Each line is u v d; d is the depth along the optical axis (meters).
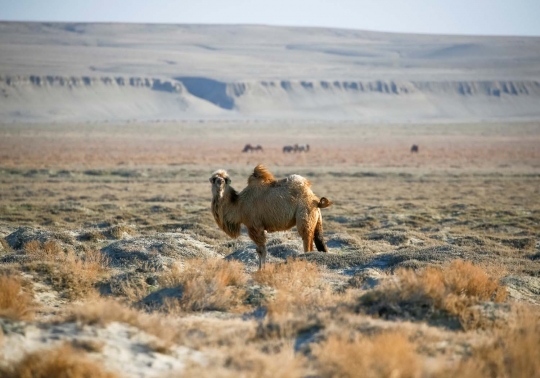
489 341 33.41
